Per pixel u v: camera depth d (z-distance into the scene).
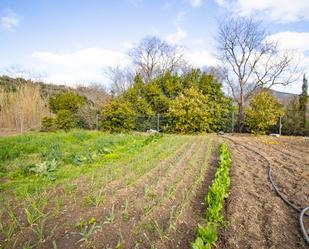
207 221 3.85
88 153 8.35
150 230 3.56
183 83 24.14
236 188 5.37
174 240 3.35
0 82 28.95
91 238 3.32
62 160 7.85
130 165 7.19
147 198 4.69
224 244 3.32
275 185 5.71
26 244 3.16
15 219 3.71
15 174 6.27
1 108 21.56
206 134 18.12
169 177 6.07
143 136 14.29
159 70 39.25
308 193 5.22
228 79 28.27
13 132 18.34
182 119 17.91
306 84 20.00
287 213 4.27
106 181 5.70
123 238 3.35
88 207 4.30
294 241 3.43
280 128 18.58
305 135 18.84
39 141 10.59
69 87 33.75
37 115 22.08
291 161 8.49
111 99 19.84
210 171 6.79
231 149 10.73
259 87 26.05
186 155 8.88
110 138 12.14
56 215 3.99
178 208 4.29
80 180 5.84
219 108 19.67
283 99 22.55
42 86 32.41
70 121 18.92
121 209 4.22
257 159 8.67
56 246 3.15
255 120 18.25
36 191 4.85
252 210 4.31
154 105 22.55
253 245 3.29
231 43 26.08
